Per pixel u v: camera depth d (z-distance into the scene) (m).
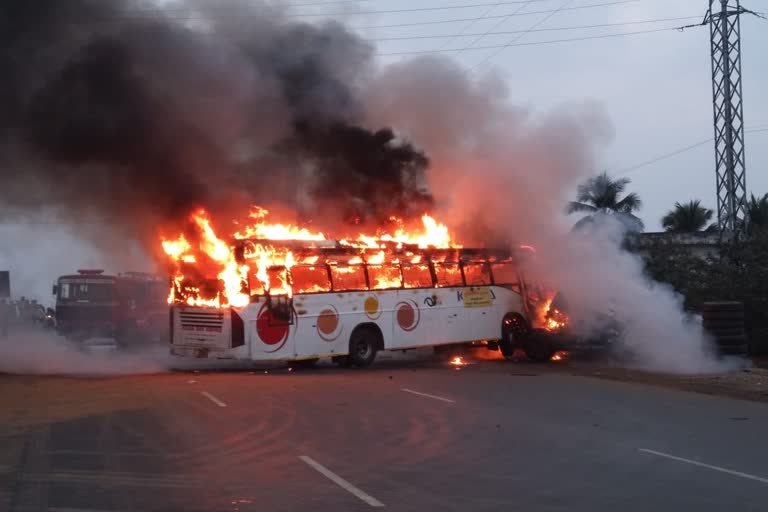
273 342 20.97
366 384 18.41
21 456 10.35
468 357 26.80
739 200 31.45
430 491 8.70
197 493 8.51
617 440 11.90
